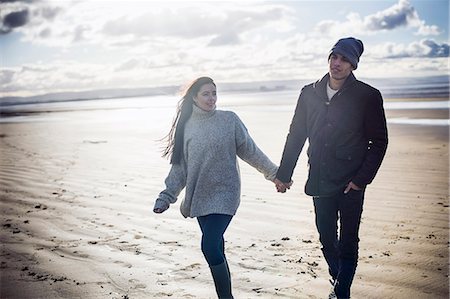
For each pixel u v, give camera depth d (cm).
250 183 643
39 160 925
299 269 373
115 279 368
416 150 850
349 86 324
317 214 344
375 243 415
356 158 326
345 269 322
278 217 497
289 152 353
